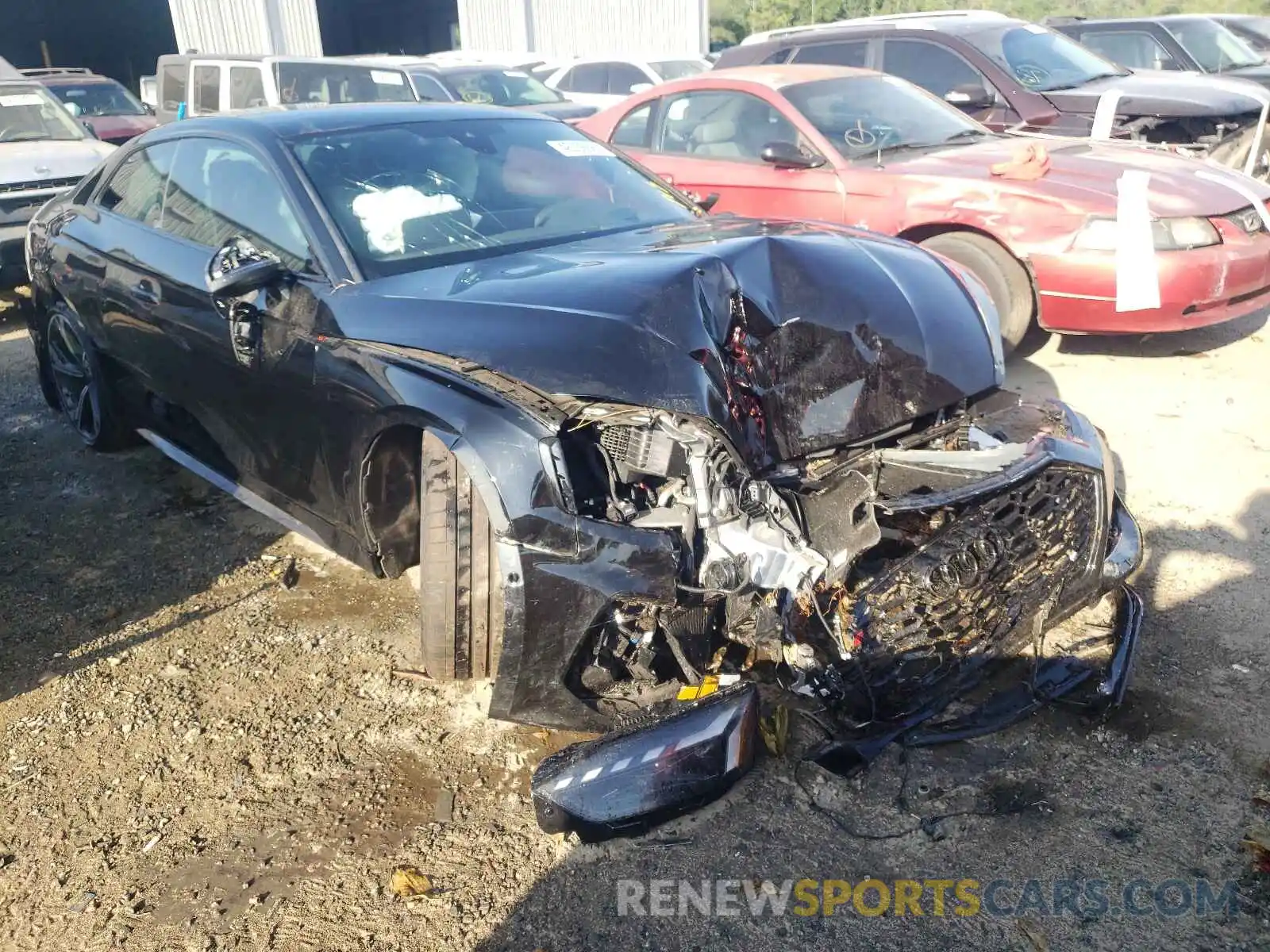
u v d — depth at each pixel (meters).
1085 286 5.25
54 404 5.80
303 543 4.26
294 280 3.43
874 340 3.08
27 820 2.77
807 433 2.86
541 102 13.42
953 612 2.71
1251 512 4.10
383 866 2.56
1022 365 5.99
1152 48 10.92
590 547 2.51
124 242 4.36
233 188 3.86
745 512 2.68
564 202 3.93
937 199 5.55
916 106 6.55
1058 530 2.96
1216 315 5.38
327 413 3.19
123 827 2.73
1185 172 5.58
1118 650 3.06
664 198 4.24
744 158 6.39
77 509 4.65
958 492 2.71
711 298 2.86
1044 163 5.45
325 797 2.80
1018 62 7.98
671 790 2.45
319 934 2.38
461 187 3.81
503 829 2.66
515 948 2.32
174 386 4.11
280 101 11.31
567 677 2.58
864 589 2.65
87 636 3.63
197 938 2.38
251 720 3.13
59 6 28.50
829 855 2.52
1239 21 13.83
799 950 2.28
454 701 3.18
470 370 2.81
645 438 2.69
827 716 2.71
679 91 6.81
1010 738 2.88
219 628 3.63
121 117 16.12
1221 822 2.55
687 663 2.62
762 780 2.75
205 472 4.22
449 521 2.76
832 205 5.93
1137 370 5.85
